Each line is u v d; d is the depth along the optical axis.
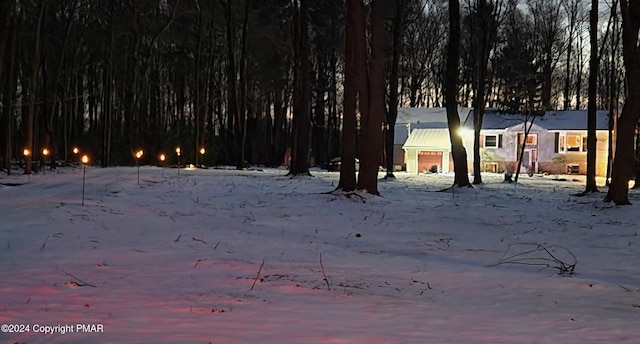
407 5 39.78
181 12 42.47
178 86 52.44
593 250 10.80
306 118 30.34
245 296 6.74
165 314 5.85
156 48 46.03
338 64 59.88
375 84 18.58
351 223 13.49
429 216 14.93
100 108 50.78
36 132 36.41
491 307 6.63
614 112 37.88
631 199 22.00
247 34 42.00
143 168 34.84
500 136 53.56
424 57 52.41
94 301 6.32
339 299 6.77
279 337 5.16
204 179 25.48
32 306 6.04
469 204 18.22
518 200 20.42
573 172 52.44
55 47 39.69
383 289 7.38
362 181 18.80
